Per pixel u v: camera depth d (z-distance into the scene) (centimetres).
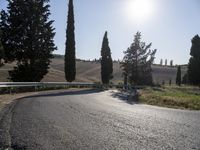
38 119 1212
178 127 1116
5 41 4297
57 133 944
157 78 15275
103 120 1227
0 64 4447
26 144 799
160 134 961
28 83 3362
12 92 2978
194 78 6488
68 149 754
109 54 7244
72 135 918
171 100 2523
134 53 7556
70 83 4859
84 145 795
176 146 800
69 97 2525
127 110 1672
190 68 6512
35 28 4341
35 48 4312
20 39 4300
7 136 891
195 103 2389
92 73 14188
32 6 4328
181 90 5388
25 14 4303
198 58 6450
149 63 7581
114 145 800
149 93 3538
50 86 4097
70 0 5247
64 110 1538
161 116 1457
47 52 4406
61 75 8712
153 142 842
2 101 2008
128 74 7656
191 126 1154
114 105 1967
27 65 4316
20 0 4309
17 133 936
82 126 1075
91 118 1273
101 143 820
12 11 4331
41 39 4412
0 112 1423
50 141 835
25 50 4278
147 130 1027
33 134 924
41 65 4381
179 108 2169
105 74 7200
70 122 1156
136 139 877
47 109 1559
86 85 5494
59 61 16362
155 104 2395
